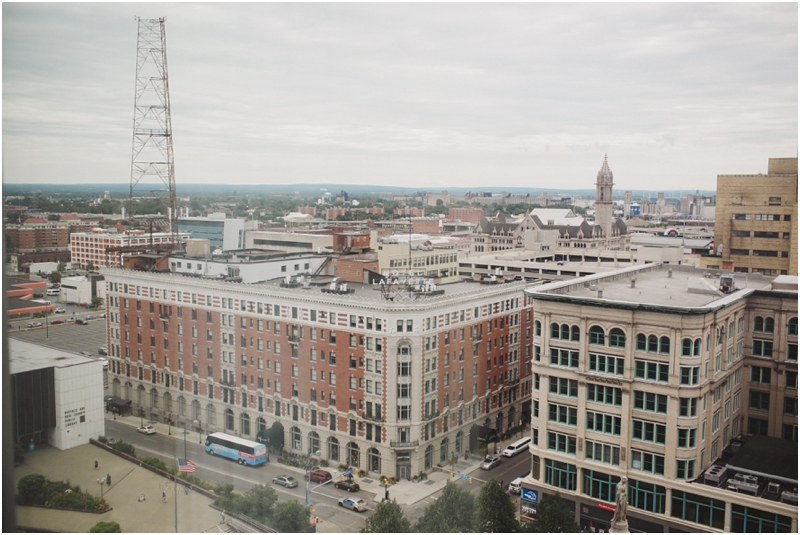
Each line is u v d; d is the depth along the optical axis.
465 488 100.50
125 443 105.56
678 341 78.62
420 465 105.00
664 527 80.56
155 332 127.50
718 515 77.75
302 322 111.12
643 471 82.31
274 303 113.75
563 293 91.56
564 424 88.06
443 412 110.12
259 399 116.44
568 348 87.12
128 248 140.88
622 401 82.75
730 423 90.88
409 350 102.94
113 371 134.50
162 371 126.88
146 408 129.50
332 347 108.44
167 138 153.38
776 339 90.88
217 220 168.88
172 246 146.62
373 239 159.12
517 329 128.12
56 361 100.56
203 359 122.12
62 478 90.94
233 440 107.31
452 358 111.38
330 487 100.81
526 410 132.88
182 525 84.12
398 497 97.69
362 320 104.94
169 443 112.31
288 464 108.00
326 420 109.69
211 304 120.69
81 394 100.00
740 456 85.31
